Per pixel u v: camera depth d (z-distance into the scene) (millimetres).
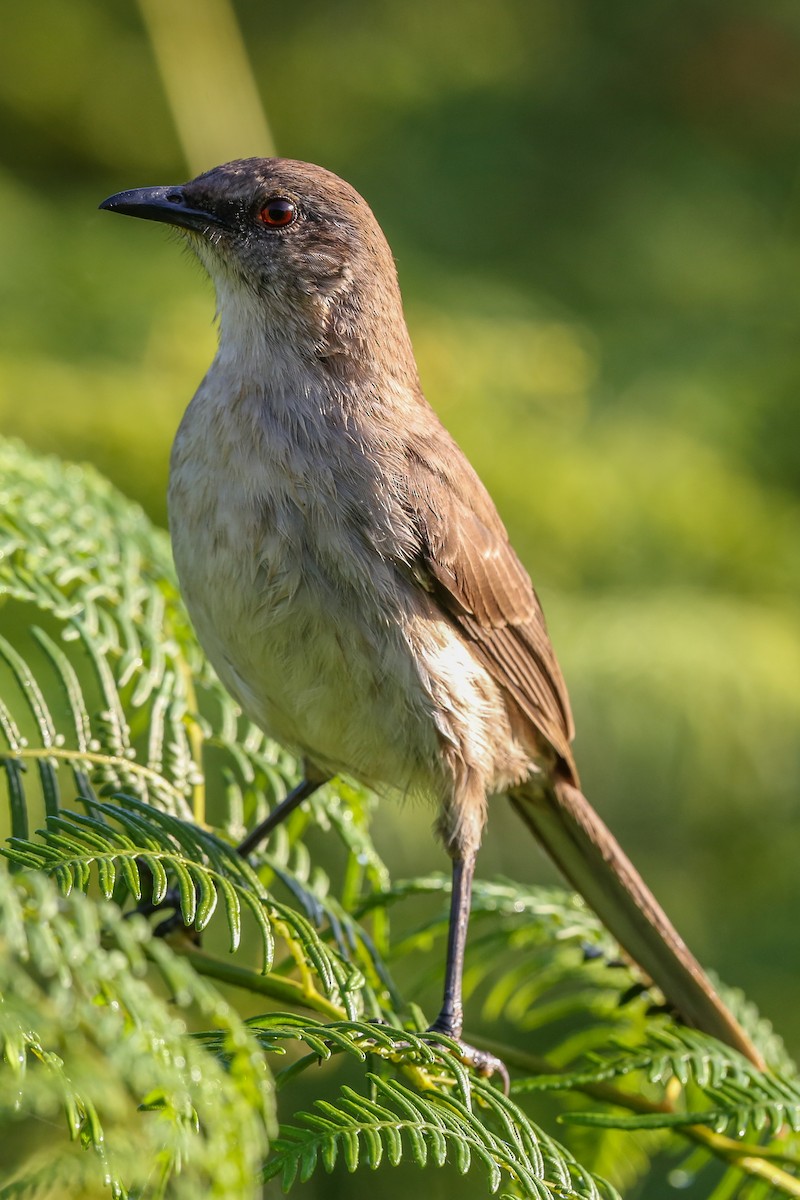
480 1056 6312
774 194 16906
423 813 11141
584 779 12273
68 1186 4613
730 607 13102
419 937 7391
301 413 6852
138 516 7738
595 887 7648
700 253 16141
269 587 6555
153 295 13719
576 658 12297
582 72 17531
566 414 14086
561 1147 4754
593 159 16922
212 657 6848
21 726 9625
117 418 12070
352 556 6641
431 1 17750
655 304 15641
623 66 17641
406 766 7000
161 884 4504
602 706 12125
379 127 16719
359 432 6863
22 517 7180
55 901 3592
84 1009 3455
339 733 6855
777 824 12672
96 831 4770
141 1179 3875
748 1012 7742
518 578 7637
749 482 14438
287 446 6707
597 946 7543
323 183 7496
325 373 7078
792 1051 11117
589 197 16562
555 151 16891
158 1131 3488
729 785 12328
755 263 16141
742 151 17391
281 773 7305
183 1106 3535
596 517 13258
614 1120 5691
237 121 14812
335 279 7316
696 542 13547
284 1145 4098
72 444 11898
